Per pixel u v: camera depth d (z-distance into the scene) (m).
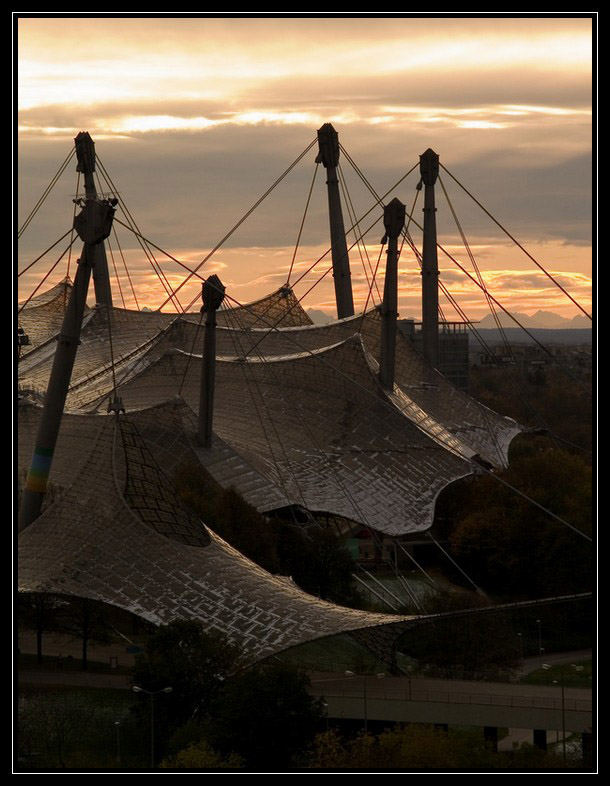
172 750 90.44
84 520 121.94
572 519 148.38
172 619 111.19
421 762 85.31
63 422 147.62
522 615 135.62
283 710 89.50
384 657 113.31
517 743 97.38
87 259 127.81
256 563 132.38
